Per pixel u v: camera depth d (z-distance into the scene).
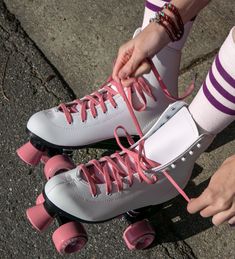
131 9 1.93
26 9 1.98
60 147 1.48
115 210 1.38
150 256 1.48
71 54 1.85
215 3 1.92
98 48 1.85
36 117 1.49
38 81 1.81
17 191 1.60
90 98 1.51
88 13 1.94
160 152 1.33
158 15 1.22
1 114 1.75
